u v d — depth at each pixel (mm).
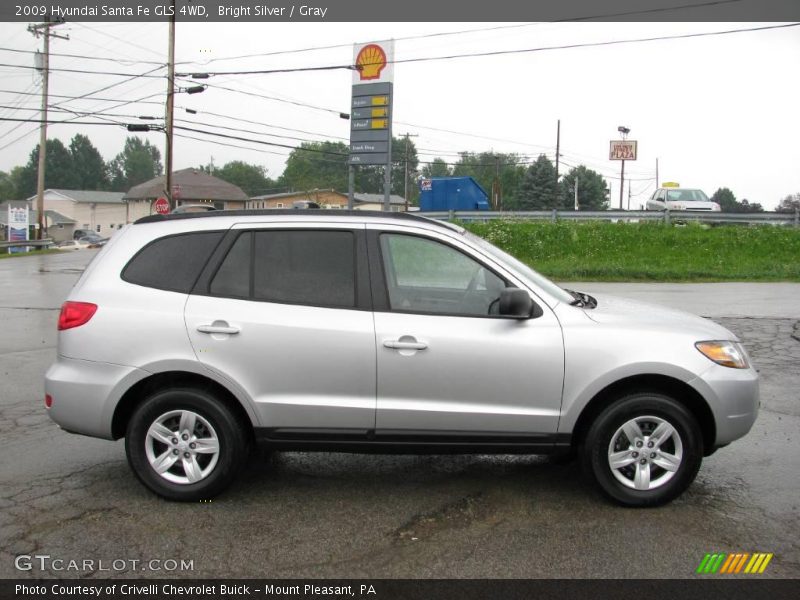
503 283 4547
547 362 4340
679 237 25391
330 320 4426
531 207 77562
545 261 24719
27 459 5387
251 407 4434
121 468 5191
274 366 4414
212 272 4586
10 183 133500
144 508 4461
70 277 21828
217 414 4465
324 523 4246
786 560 3746
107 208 90312
